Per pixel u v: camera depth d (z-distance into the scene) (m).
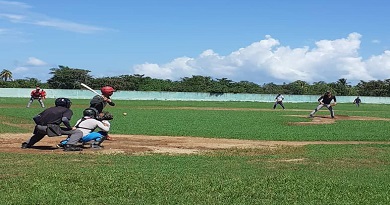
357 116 42.91
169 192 9.41
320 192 9.70
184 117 37.06
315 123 32.12
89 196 8.99
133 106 58.94
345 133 24.80
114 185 9.84
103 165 12.70
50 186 9.58
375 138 22.50
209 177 11.01
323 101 38.00
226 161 14.16
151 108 53.84
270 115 42.22
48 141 18.36
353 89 129.25
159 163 13.38
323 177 11.54
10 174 10.97
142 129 24.84
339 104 93.94
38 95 48.25
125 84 113.19
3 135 20.73
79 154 14.82
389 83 128.75
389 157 15.48
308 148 17.86
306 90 124.25
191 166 12.92
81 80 111.88
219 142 20.05
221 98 104.06
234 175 11.46
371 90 128.25
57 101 16.17
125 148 16.97
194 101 93.12
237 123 31.30
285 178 10.98
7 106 51.19
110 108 51.78
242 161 14.24
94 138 16.53
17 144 17.50
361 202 9.01
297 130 26.31
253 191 9.62
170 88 111.62
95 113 16.78
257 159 14.77
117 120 31.86
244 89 116.00
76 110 43.81
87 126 16.44
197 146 18.41
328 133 24.64
